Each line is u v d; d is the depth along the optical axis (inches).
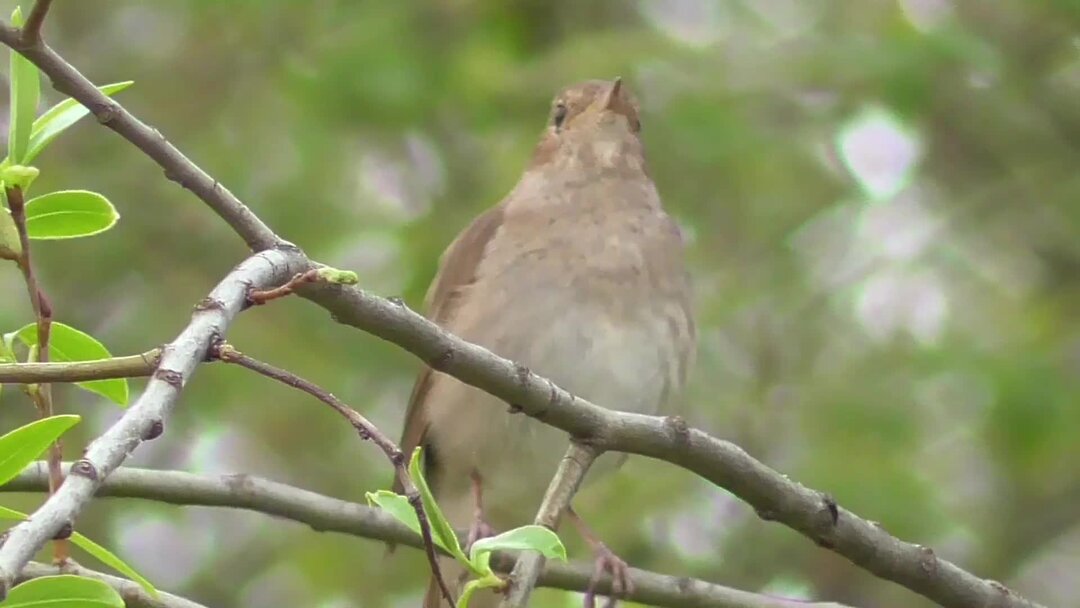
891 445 457.4
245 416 487.2
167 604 226.1
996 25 511.2
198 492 273.3
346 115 490.0
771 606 288.8
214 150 504.7
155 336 483.8
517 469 341.1
